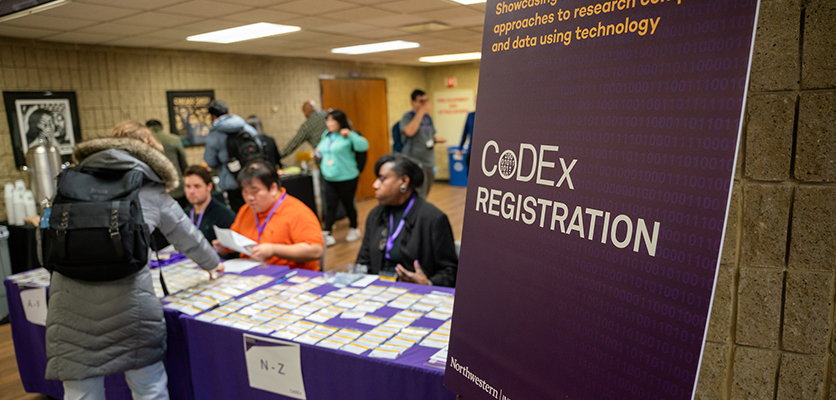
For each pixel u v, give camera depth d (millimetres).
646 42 659
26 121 4418
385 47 6039
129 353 1723
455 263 2287
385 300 1948
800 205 963
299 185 5949
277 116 6805
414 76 9320
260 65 6512
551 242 808
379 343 1546
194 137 5816
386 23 4297
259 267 2479
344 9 3615
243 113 6363
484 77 969
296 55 6684
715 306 1080
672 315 627
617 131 698
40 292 2289
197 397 1874
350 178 5383
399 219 2350
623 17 690
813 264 969
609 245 711
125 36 4430
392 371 1406
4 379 2754
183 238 2020
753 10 548
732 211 1032
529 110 853
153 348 1786
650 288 655
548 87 812
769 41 949
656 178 646
